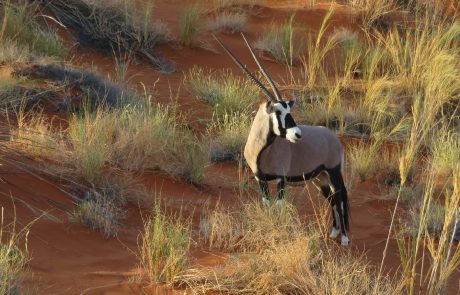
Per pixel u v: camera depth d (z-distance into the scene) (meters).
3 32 39.22
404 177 18.84
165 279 19.56
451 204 17.97
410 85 42.88
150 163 30.56
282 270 19.72
